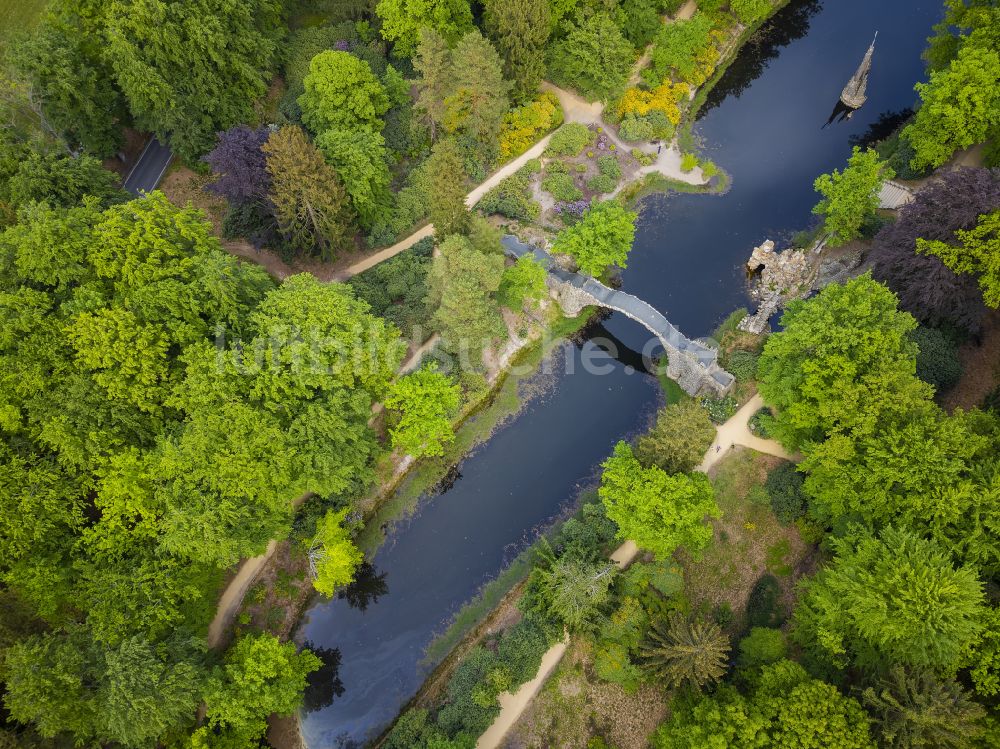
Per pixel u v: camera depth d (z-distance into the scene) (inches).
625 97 3435.0
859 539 1975.9
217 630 2283.5
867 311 2144.4
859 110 3570.4
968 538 1827.0
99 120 2856.8
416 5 3090.6
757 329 2819.9
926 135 2906.0
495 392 2797.7
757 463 2508.6
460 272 2460.6
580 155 3361.2
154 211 2187.5
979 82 2657.5
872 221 2967.5
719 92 3720.5
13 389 1945.1
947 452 1926.7
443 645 2329.0
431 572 2463.1
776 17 3934.5
